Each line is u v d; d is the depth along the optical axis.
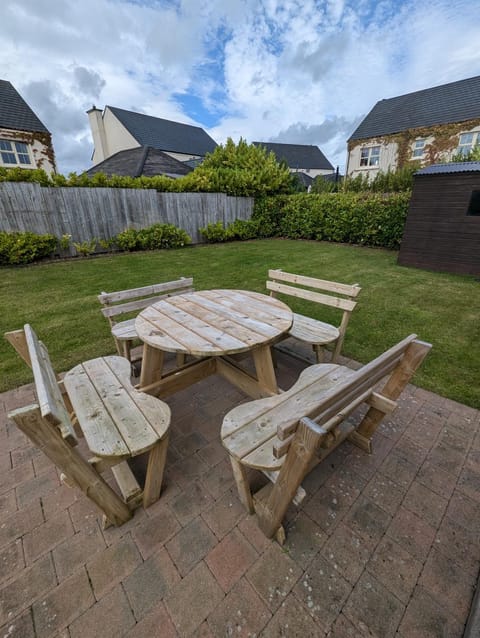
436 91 14.36
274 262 6.80
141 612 1.13
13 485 1.62
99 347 3.10
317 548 1.33
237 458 1.27
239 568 1.26
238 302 2.42
